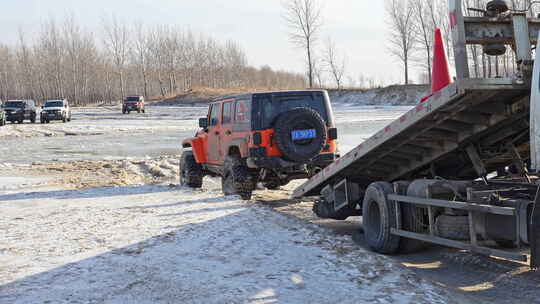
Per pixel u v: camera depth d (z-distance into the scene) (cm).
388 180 785
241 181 972
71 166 1661
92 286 469
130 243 630
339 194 764
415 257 614
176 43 11156
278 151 943
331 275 490
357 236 738
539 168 461
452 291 476
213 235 662
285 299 429
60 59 11188
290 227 698
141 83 12344
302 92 975
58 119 4453
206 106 6856
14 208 896
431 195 552
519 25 525
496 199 479
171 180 1380
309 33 7444
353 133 2647
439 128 604
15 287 467
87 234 680
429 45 6294
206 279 486
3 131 3428
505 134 594
